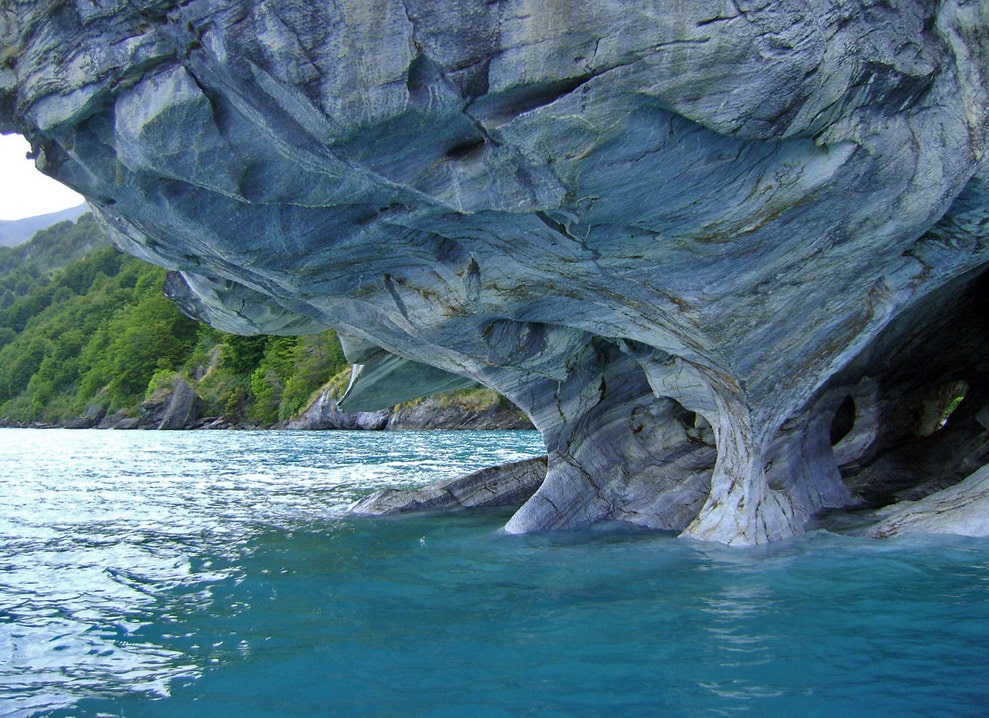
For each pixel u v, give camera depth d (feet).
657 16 15.39
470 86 15.90
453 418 158.81
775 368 23.45
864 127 17.74
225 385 230.48
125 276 428.97
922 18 17.93
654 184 17.66
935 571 21.57
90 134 18.97
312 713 14.47
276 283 25.22
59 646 18.79
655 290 21.49
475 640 17.98
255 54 15.74
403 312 25.50
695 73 15.74
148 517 40.83
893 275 22.29
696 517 29.14
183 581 25.03
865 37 16.88
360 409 47.47
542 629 18.52
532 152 16.66
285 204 20.06
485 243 21.20
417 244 21.88
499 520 34.94
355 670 16.48
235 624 20.04
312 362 201.46
